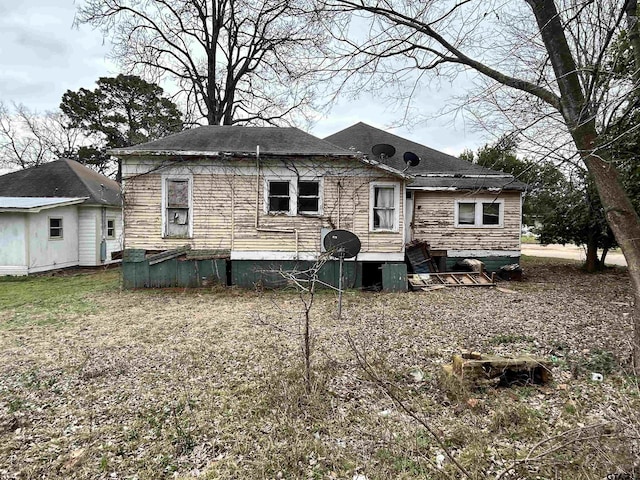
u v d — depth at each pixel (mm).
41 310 8453
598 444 2611
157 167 10812
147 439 3316
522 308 8531
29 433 3438
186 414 3730
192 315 7965
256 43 20047
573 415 3566
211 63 22062
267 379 4523
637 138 5867
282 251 11102
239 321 7430
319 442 3193
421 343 5930
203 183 10984
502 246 14203
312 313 8078
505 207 14188
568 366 4785
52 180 17719
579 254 23812
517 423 3449
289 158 10977
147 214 10938
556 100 4375
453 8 5004
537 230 18234
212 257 10953
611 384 4262
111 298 9750
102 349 5770
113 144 29812
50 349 5793
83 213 16688
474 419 3559
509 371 4297
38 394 4230
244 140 11805
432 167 15203
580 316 7672
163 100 29891
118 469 2922
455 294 10414
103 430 3465
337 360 5129
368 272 12000
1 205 13727
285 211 11148
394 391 3961
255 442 3254
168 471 2895
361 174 11172
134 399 4090
